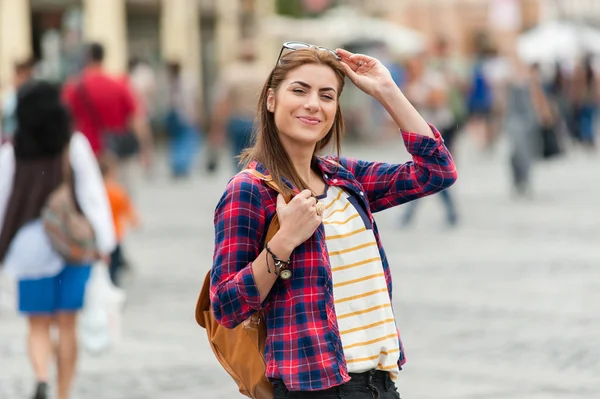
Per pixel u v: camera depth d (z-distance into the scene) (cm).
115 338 1010
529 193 2409
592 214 2047
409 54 4388
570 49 4675
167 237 1886
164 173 3269
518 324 1172
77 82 1623
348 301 509
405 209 1958
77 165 911
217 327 515
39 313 895
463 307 1263
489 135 3872
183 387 963
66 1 4122
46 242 887
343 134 543
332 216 516
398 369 516
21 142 903
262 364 506
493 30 5688
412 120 530
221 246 502
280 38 4525
